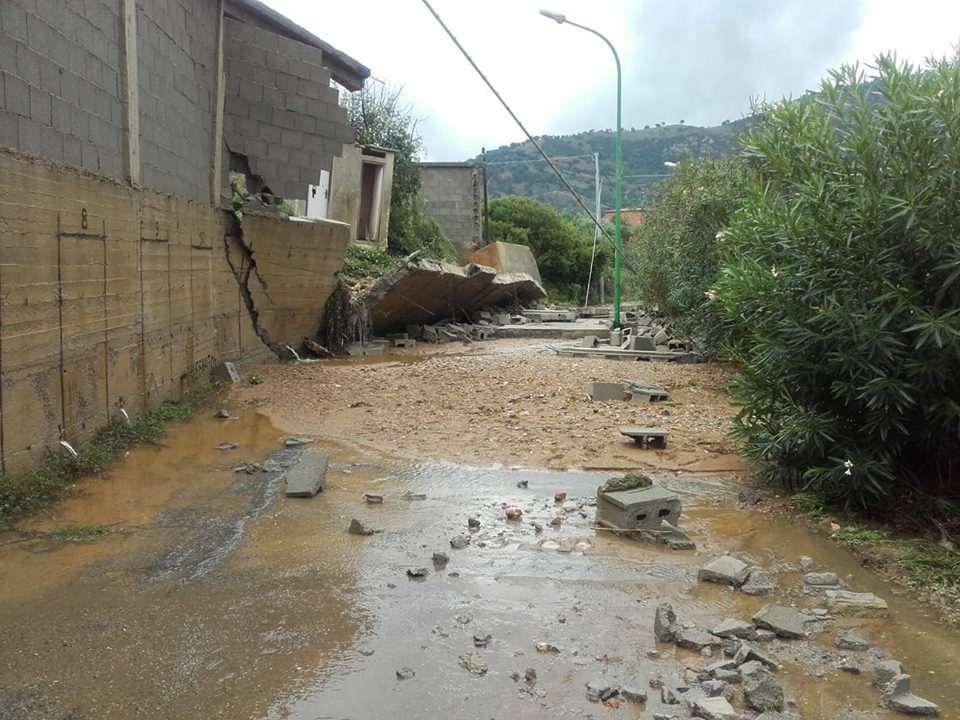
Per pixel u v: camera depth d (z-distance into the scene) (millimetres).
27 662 3938
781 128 7512
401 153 29609
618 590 5059
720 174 15344
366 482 7359
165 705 3607
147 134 9477
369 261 24281
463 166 37781
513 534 6027
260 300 14633
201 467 7680
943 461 6965
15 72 6336
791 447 7273
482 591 4965
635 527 6094
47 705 3564
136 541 5648
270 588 4906
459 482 7402
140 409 9094
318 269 16391
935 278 6395
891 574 5496
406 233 29453
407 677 3900
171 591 4828
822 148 6895
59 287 6988
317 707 3629
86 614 4484
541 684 3883
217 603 4676
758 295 7074
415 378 13242
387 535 5906
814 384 7070
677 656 4207
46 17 6855
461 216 37781
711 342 15258
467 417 10242
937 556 5680
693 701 3695
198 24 11641
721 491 7438
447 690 3803
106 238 8023
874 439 6793
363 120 29859
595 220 17781
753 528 6410
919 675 4113
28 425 6484
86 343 7574
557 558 5562
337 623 4461
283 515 6324
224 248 13078
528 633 4418
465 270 22406
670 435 9445
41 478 6445
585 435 9352
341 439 9039
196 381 11289
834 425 6875
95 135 7922
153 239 9516
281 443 8781
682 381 13570
